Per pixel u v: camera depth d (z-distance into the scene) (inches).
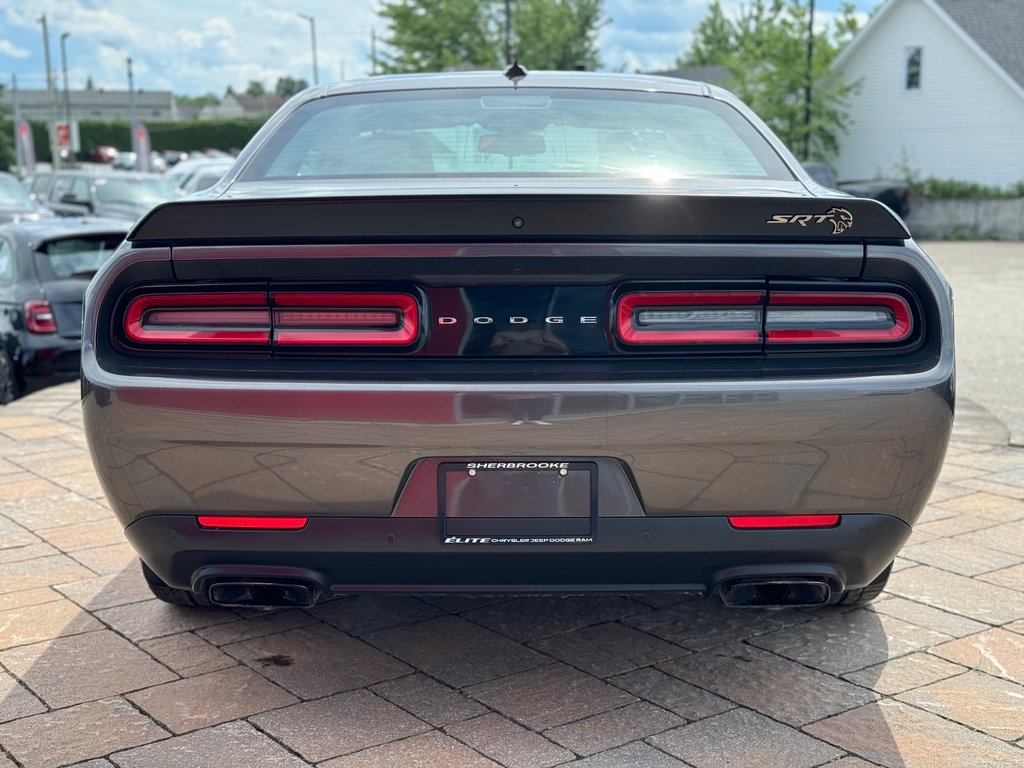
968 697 109.0
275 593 105.4
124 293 99.1
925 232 1232.8
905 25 1358.3
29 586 141.0
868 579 105.0
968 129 1310.3
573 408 93.8
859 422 95.6
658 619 129.7
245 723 103.9
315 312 97.3
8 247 325.4
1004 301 542.9
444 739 100.6
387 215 94.7
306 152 124.1
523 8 1834.4
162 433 96.7
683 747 99.0
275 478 96.6
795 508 97.4
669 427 94.3
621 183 113.5
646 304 96.8
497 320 96.5
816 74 1390.3
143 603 135.3
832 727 102.8
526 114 130.2
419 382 94.5
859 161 1439.5
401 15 1830.7
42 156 3144.7
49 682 112.8
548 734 101.5
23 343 313.6
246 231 95.9
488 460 95.7
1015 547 154.4
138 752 98.3
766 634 124.9
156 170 2512.3
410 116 130.6
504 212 94.5
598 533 97.0
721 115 133.8
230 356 98.2
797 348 97.8
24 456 211.9
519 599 136.5
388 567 99.9
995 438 220.8
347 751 98.5
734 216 95.1
